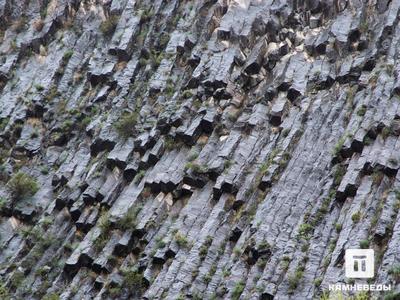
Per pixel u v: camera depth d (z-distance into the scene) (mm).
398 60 131875
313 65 137125
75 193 137375
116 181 136750
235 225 124500
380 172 120875
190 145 135500
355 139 124750
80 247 131250
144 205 132500
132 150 138125
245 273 119875
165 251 125562
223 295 119000
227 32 142250
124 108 143125
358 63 134000
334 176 124250
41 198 140875
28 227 139000
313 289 114562
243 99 137625
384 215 116438
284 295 115250
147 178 134125
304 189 124562
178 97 139875
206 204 129125
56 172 141750
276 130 133000
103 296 125938
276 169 127438
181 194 131750
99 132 141500
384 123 124500
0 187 143000
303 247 118875
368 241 115000
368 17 138500
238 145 132500
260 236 121125
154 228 129750
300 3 142000
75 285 129125
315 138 129375
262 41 140000
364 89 131375
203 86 138625
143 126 139375
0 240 138250
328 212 121438
